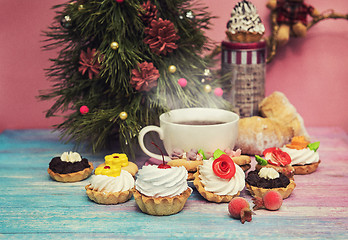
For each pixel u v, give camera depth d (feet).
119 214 2.81
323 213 2.78
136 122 3.22
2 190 3.03
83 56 3.31
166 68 3.32
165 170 2.77
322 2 3.96
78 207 2.87
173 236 2.63
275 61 4.02
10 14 4.00
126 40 3.26
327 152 3.47
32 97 4.10
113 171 2.93
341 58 4.01
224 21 3.98
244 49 3.51
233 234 2.64
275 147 3.22
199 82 3.43
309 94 4.07
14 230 2.68
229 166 2.87
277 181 2.90
